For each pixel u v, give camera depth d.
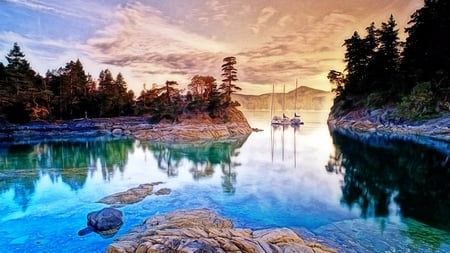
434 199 15.36
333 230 11.31
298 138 43.78
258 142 39.53
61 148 34.72
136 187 17.41
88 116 63.66
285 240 9.27
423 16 55.00
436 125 40.00
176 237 8.75
